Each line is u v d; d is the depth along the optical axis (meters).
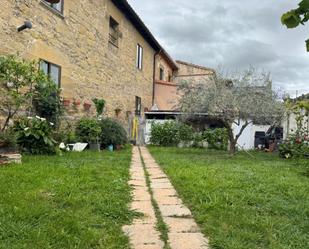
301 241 3.25
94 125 12.34
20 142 8.56
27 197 4.28
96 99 13.54
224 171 7.29
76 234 3.24
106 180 5.76
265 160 10.80
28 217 3.55
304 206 4.45
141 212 4.15
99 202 4.30
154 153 12.54
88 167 6.96
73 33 11.98
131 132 18.30
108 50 15.33
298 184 5.95
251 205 4.51
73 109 12.00
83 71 12.83
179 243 3.20
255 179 6.37
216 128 16.17
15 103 8.14
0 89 8.14
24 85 8.34
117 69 16.56
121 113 17.17
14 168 6.27
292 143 11.84
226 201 4.57
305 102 11.27
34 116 9.43
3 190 4.58
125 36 17.58
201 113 11.64
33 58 9.59
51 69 10.61
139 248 3.08
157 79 24.45
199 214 4.05
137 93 19.89
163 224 3.73
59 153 9.09
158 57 24.41
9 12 8.56
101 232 3.36
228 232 3.42
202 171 7.13
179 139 16.94
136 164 8.70
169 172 7.08
